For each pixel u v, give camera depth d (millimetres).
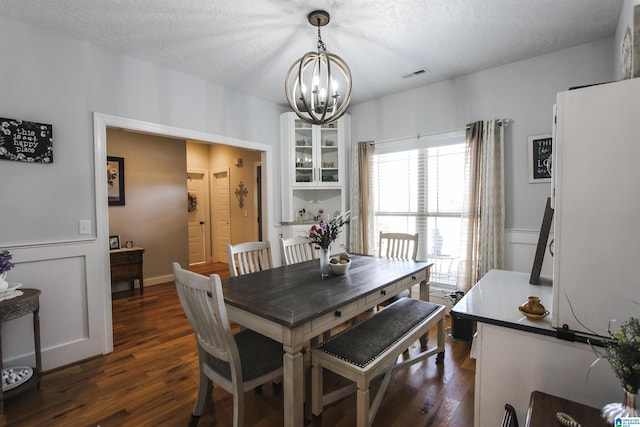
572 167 1112
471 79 3207
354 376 1483
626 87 1019
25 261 2162
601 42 2555
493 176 2994
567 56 2703
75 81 2387
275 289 1852
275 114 3988
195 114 3168
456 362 2328
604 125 1054
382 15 2176
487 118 3123
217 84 3354
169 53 2672
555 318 1160
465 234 3211
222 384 1521
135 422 1703
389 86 3545
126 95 2672
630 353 842
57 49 2301
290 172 3957
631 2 1726
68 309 2346
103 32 2322
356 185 4078
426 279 2584
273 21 2229
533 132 2881
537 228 2879
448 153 3453
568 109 1111
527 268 2928
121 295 4137
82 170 2418
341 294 1749
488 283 1825
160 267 4816
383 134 3912
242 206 6137
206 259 6719
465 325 2668
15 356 2135
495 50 2719
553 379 1194
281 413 1778
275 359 1598
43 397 1932
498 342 1302
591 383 1128
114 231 4363
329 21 2227
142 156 4625
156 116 2869
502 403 1297
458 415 1744
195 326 1614
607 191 1060
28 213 2184
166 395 1946
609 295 1069
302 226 3979
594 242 1085
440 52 2746
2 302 1805
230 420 1726
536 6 2094
